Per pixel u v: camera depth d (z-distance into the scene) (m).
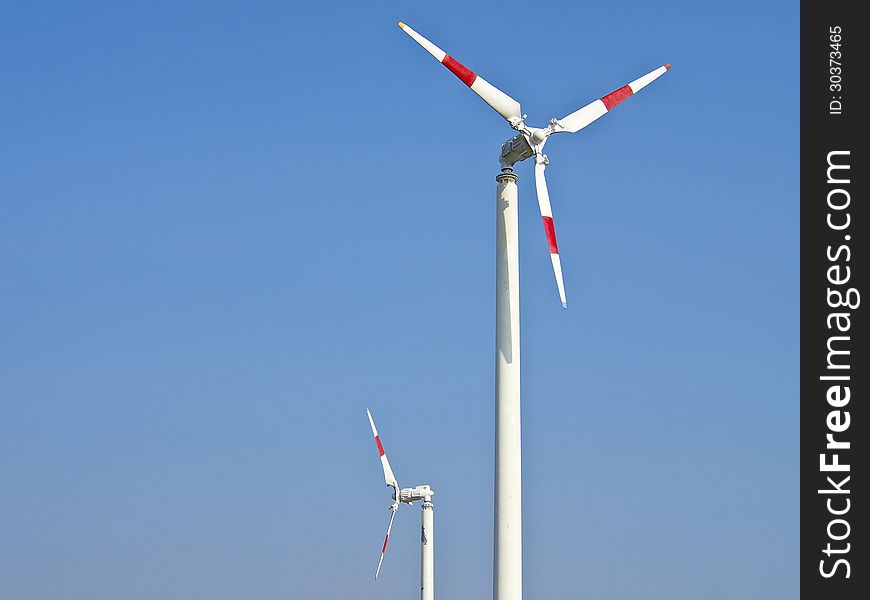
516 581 30.17
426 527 53.00
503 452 30.64
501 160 33.28
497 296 31.48
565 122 34.59
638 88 35.72
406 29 33.28
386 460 54.44
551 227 32.69
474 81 32.78
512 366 30.98
